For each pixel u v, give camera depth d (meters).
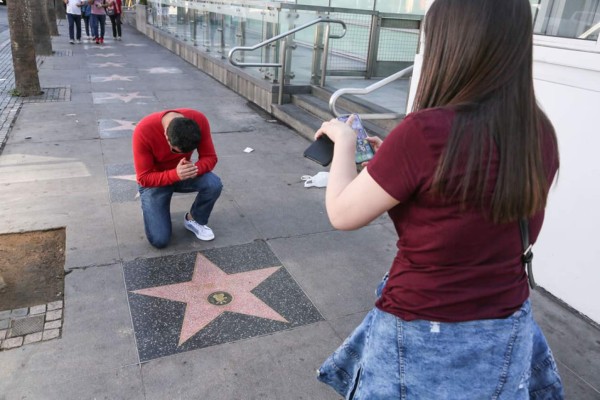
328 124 1.43
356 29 7.52
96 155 5.32
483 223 1.11
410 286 1.21
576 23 2.88
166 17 14.26
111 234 3.65
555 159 1.23
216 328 2.72
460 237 1.12
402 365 1.24
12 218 3.83
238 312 2.87
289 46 7.12
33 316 2.73
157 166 3.34
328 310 2.95
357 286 3.20
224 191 4.59
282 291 3.10
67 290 2.97
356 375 1.42
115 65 11.00
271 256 3.50
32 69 7.65
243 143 6.04
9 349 2.48
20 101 7.40
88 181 4.61
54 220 3.82
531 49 1.10
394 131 1.14
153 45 14.91
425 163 1.09
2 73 9.51
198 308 2.88
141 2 17.88
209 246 3.58
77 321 2.71
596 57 2.63
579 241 2.88
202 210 3.58
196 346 2.58
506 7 1.07
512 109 1.08
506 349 1.21
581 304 2.93
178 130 2.93
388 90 7.14
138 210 4.05
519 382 1.25
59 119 6.58
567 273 2.98
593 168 2.74
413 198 1.15
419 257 1.19
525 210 1.10
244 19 8.33
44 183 4.51
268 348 2.60
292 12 6.96
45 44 11.62
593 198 2.77
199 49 11.00
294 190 4.69
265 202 4.39
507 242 1.17
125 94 8.24
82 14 14.84
